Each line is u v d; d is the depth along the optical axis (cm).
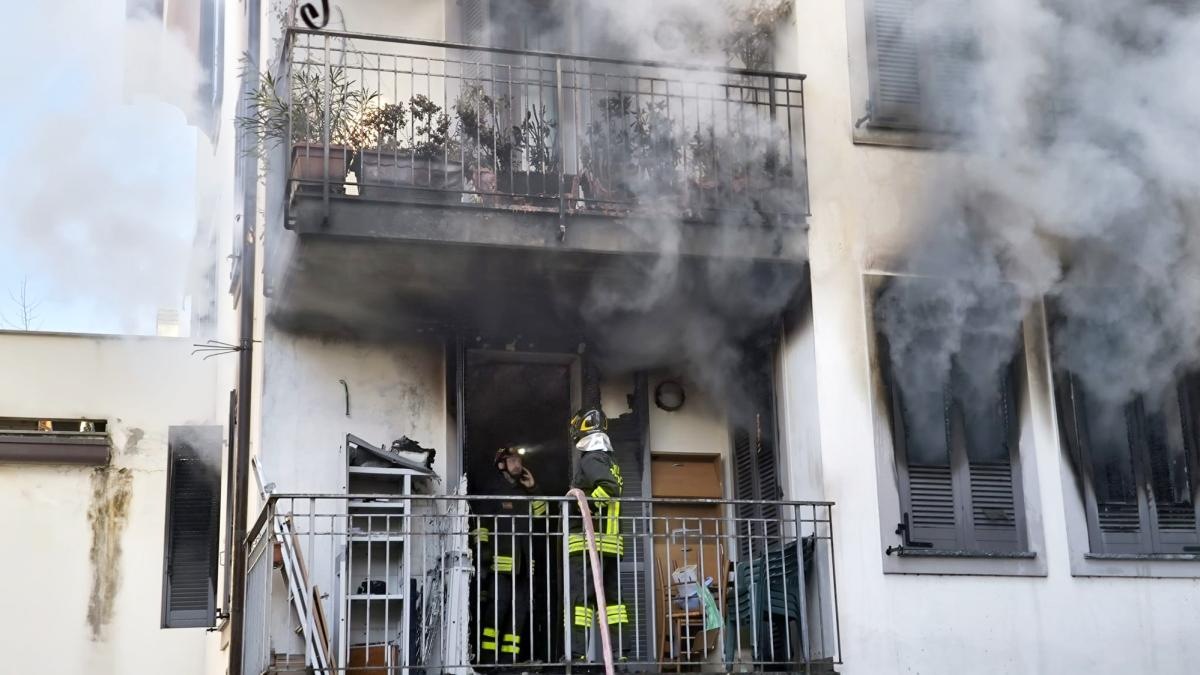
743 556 1084
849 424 1007
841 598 974
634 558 992
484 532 991
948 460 1021
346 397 1034
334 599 970
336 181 940
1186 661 1022
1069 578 1017
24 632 1338
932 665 978
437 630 970
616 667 995
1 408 1380
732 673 934
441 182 982
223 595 1219
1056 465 1036
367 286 1000
